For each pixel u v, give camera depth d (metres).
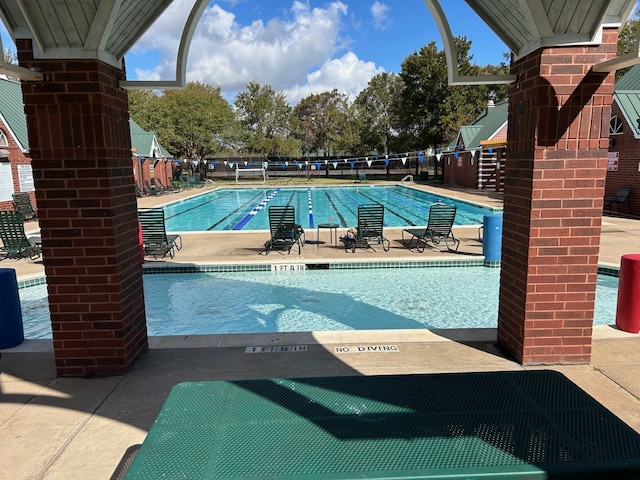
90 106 3.41
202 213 18.19
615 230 10.99
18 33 3.32
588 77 3.38
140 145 25.19
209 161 38.75
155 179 27.30
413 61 33.25
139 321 4.11
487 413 2.03
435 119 34.09
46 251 3.62
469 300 6.82
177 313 6.51
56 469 2.59
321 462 1.67
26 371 3.87
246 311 6.52
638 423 2.89
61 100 3.40
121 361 3.77
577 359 3.78
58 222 3.58
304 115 49.53
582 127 3.46
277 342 4.39
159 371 3.82
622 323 4.53
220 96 42.62
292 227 9.35
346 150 44.44
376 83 42.09
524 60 3.64
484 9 3.74
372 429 1.91
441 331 4.63
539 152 3.49
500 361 3.88
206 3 3.67
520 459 1.67
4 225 8.79
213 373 3.75
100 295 3.69
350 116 46.25
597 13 3.21
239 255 9.05
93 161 3.50
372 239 10.67
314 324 6.00
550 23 3.26
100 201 3.55
